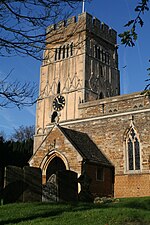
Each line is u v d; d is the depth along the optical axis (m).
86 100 66.25
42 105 71.81
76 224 13.35
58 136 29.17
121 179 30.30
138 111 31.08
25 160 52.06
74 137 30.31
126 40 7.90
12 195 20.41
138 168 29.86
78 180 24.78
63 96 69.12
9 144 57.31
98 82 70.69
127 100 43.59
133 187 29.44
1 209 17.20
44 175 28.94
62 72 71.69
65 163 27.97
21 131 93.25
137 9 7.61
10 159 49.88
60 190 21.75
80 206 18.09
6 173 20.56
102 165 29.34
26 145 64.75
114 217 14.45
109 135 32.31
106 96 71.88
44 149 29.56
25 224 13.50
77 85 68.12
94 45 72.44
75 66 70.06
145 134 30.11
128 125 31.36
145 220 14.46
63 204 18.95
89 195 24.50
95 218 14.34
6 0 10.71
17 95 11.79
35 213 15.81
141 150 29.97
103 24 76.19
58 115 68.44
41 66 75.25
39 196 21.86
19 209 17.05
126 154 30.84
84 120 34.50
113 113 32.62
